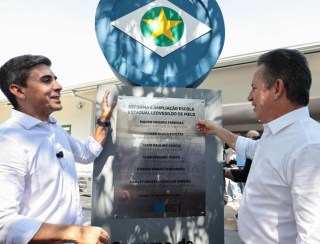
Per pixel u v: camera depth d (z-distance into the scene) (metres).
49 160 1.39
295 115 1.20
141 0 1.98
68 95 8.33
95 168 1.78
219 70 6.04
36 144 1.36
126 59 1.94
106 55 1.90
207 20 2.05
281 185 1.13
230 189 6.89
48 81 1.45
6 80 1.42
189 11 2.04
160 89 1.89
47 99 1.44
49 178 1.37
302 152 1.06
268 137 1.27
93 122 8.02
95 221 1.75
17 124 1.39
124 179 1.80
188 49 2.02
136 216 1.79
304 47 4.81
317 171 1.02
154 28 1.99
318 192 1.00
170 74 1.99
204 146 1.91
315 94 5.03
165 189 1.84
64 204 1.42
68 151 1.59
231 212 5.80
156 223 1.81
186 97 1.91
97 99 1.82
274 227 1.15
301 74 1.20
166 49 2.00
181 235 1.83
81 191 6.61
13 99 1.45
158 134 1.86
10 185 1.21
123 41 1.94
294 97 1.21
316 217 0.99
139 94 1.86
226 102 5.95
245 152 1.86
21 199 1.28
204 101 1.93
